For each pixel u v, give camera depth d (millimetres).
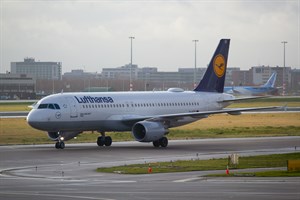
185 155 169000
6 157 163125
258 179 119125
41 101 184625
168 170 135250
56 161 155000
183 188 108875
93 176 127125
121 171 134250
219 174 126812
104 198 99500
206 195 101375
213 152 176750
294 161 129125
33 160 156875
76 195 102500
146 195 101875
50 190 108062
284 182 114938
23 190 108312
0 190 108438
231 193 103000
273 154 168000
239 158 157500
